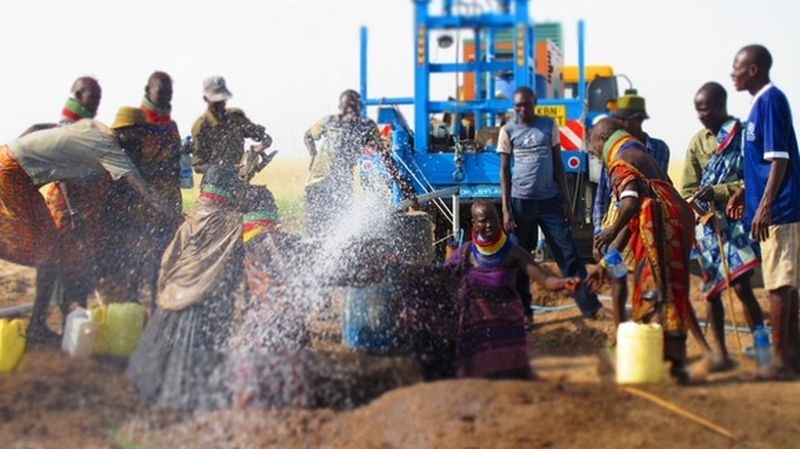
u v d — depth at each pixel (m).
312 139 10.07
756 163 6.88
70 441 5.43
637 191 6.73
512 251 7.04
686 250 6.71
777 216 6.78
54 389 6.23
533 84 10.77
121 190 8.59
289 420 5.70
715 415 5.69
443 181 11.62
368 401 6.04
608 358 7.14
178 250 7.21
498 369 6.73
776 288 6.81
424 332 6.97
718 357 7.06
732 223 7.22
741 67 6.91
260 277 7.30
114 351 7.07
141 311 7.20
